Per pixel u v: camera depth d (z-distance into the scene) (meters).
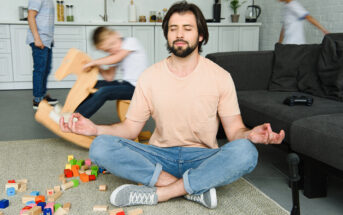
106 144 1.37
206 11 5.64
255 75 2.46
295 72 2.34
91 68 2.10
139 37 5.00
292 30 3.09
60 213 1.33
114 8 5.35
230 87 1.45
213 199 1.35
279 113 1.74
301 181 1.63
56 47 4.76
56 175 1.76
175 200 1.47
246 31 5.29
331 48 2.07
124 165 1.38
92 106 2.08
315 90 2.16
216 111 1.47
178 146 1.49
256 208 1.41
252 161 1.33
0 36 4.57
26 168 1.86
